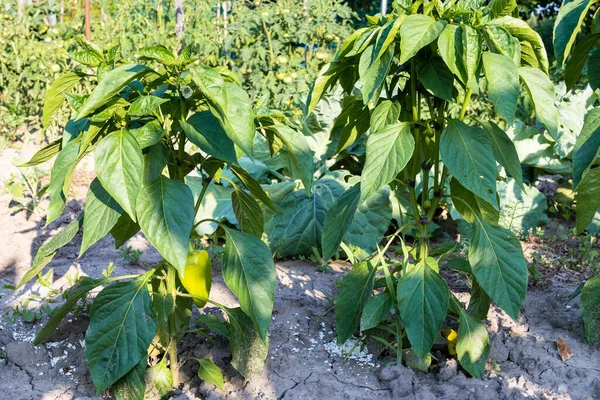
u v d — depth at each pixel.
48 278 3.82
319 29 7.54
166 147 2.41
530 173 5.17
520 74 2.52
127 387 2.49
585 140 2.39
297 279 3.87
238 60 7.59
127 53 7.53
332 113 4.84
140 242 4.50
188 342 3.05
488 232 2.69
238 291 2.45
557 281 3.95
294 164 2.74
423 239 2.90
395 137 2.52
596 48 2.92
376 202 4.19
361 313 3.00
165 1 8.68
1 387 2.76
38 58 7.44
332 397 2.74
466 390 2.76
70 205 5.10
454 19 2.56
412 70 2.70
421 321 2.63
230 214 4.31
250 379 2.83
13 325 3.22
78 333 3.14
